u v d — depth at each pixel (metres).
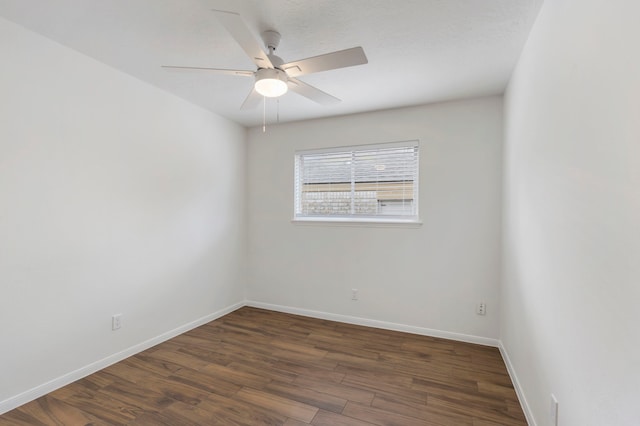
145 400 2.00
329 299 3.60
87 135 2.28
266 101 3.08
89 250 2.31
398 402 2.01
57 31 1.95
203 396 2.06
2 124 1.83
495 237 2.91
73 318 2.21
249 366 2.47
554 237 1.43
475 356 2.68
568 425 1.26
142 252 2.72
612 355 0.93
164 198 2.92
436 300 3.12
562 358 1.32
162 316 2.92
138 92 2.65
